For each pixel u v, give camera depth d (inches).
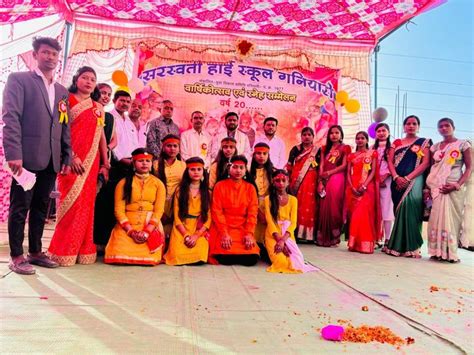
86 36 241.0
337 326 87.0
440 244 192.5
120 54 244.8
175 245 156.6
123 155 184.4
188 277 135.2
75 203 144.8
